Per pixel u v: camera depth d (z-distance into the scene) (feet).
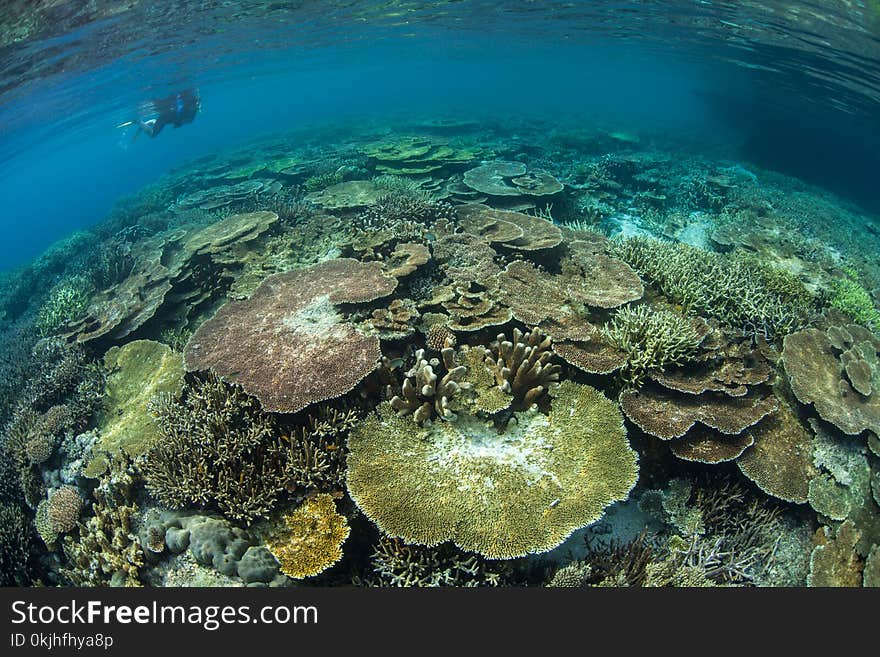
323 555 3.43
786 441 4.43
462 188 9.51
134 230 11.08
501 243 6.31
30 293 11.75
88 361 5.85
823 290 7.18
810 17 11.82
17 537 4.51
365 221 7.14
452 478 3.66
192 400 4.19
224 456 3.72
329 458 3.82
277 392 3.92
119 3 9.80
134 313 6.28
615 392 4.48
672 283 5.72
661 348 4.53
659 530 4.07
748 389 4.64
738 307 5.57
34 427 5.02
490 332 4.83
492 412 3.92
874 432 4.41
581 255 6.13
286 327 4.64
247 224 7.53
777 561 3.99
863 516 4.17
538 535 3.38
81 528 4.23
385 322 4.59
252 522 3.64
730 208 11.65
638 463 4.16
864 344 5.43
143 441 4.44
